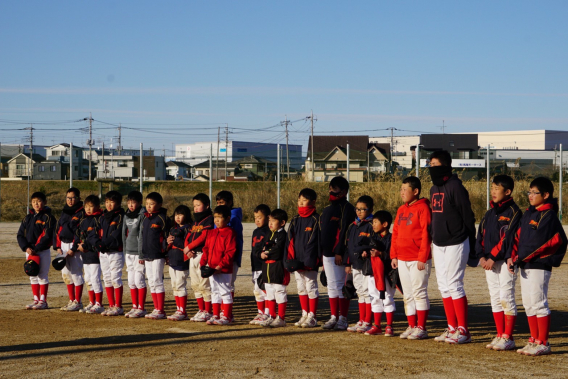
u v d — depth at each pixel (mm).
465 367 5176
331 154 68062
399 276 6777
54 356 5711
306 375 4898
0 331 7215
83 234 8891
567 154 68688
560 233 5715
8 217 34844
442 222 6355
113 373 5023
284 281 7695
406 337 6688
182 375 4926
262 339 6629
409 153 80562
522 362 5379
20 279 12508
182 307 8297
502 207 6074
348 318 8391
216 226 8156
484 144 114812
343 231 7379
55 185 49562
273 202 32312
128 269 8711
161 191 37844
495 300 6215
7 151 98000
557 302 9555
